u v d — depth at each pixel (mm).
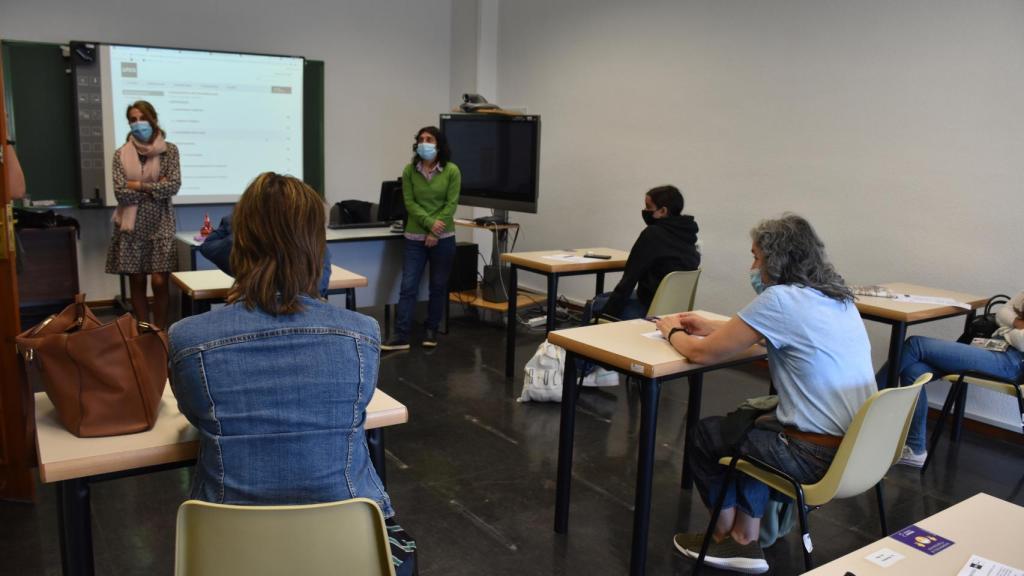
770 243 2039
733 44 4637
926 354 3131
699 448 2244
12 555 2293
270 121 5887
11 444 2566
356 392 1316
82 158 5133
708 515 2703
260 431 1250
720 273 4867
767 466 2002
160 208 4625
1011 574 1061
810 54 4227
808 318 1953
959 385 3104
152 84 5328
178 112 5473
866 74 3979
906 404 1915
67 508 1405
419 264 4695
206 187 5684
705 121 4859
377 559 1205
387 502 1445
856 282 4121
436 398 3844
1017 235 3457
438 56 6789
